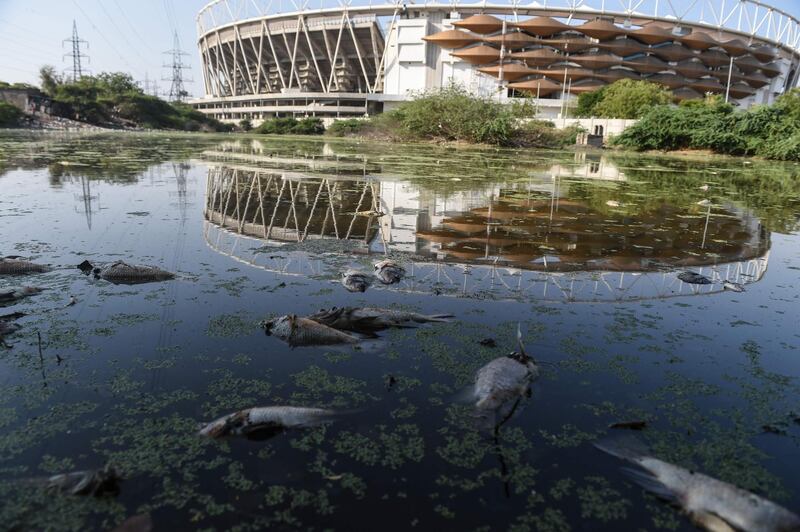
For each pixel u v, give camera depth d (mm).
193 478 2484
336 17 70062
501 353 3793
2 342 3697
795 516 2270
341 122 50312
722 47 62656
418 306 4652
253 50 81312
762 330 4340
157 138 34594
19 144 22688
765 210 10891
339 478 2508
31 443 2688
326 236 7250
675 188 14188
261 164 17281
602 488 2498
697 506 2369
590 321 4430
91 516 2242
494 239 7277
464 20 61781
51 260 5559
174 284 4984
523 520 2289
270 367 3498
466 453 2719
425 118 36125
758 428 3000
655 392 3344
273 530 2189
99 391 3154
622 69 61906
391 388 3293
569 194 11930
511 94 62844
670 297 5102
